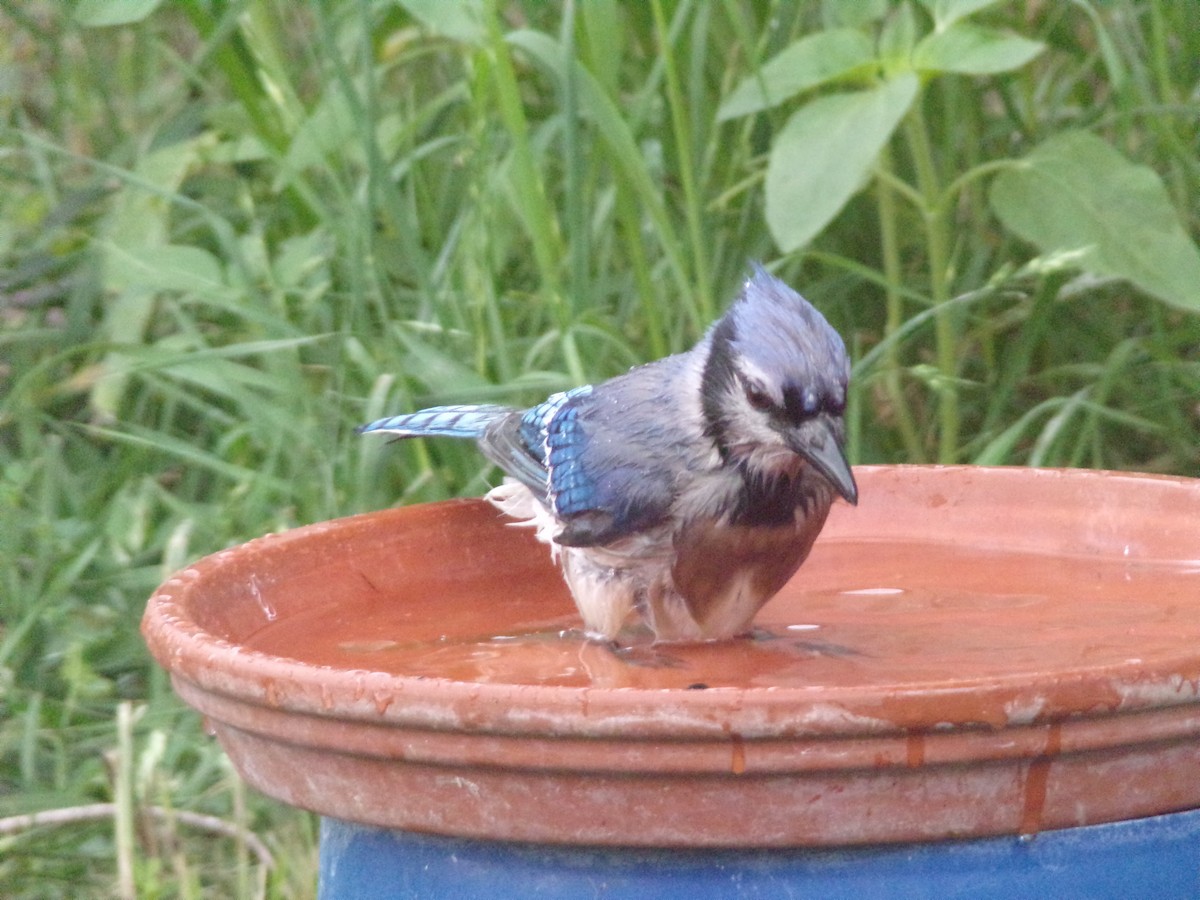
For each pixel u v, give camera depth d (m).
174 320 11.46
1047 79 11.53
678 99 9.20
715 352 6.52
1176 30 10.57
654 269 10.39
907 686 4.57
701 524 6.45
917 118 9.45
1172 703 4.73
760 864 4.88
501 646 6.59
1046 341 10.89
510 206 10.60
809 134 8.56
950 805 4.77
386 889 5.44
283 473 10.24
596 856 4.99
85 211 11.84
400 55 11.64
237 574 6.59
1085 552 7.57
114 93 12.57
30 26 12.16
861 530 7.96
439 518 7.47
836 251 10.83
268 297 10.40
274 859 8.21
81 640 9.31
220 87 12.15
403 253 10.84
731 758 4.60
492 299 9.62
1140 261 8.80
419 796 4.99
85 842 8.50
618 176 9.38
